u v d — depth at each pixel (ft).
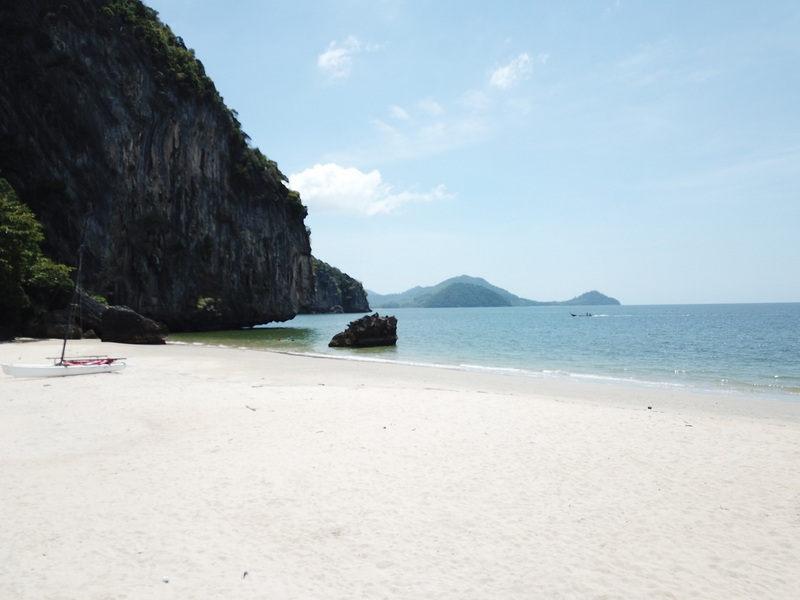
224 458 30.60
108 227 169.68
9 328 122.83
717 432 38.88
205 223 211.20
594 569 18.88
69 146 163.53
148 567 18.30
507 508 24.09
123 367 71.97
